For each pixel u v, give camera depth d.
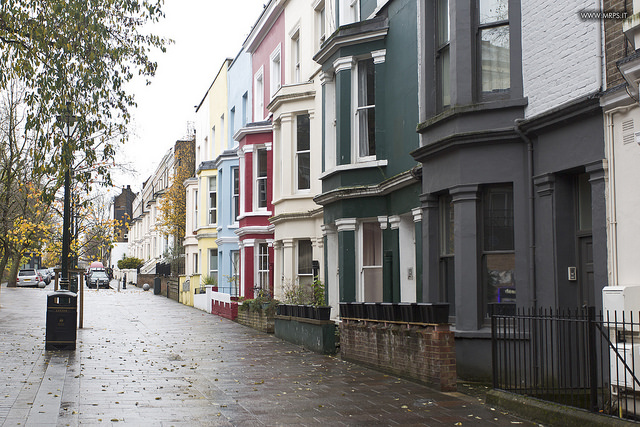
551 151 10.18
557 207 10.12
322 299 18.39
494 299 11.20
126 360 13.73
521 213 10.83
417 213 13.73
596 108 9.05
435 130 12.21
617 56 8.80
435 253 12.48
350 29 16.05
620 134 8.71
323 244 18.36
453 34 11.72
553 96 10.09
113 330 20.53
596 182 9.12
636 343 7.90
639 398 7.60
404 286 14.79
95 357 14.09
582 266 10.02
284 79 23.16
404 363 11.31
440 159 12.04
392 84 15.27
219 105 33.59
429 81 12.74
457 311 11.35
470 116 11.31
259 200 25.47
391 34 15.40
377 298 16.00
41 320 23.50
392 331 11.74
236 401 9.48
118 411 8.73
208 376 11.78
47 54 11.73
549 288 10.15
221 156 30.67
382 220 15.66
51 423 7.89
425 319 10.58
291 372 12.25
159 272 48.28
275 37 24.39
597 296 8.99
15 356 13.97
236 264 29.88
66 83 11.84
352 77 16.36
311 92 20.22
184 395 9.93
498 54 11.38
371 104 16.20
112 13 12.70
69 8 11.73
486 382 10.97
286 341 17.78
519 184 10.88
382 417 8.44
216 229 32.72
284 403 9.34
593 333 7.58
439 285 12.49
